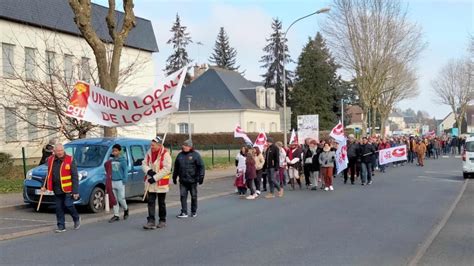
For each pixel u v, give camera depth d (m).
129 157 15.00
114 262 7.96
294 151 19.92
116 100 14.39
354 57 46.81
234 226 11.20
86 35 17.83
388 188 19.80
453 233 10.29
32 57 27.48
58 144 10.75
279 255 8.34
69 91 19.77
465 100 83.81
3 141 27.48
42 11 31.59
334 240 9.54
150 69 41.09
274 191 19.00
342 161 21.41
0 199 15.23
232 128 59.34
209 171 28.84
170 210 14.09
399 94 61.25
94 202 13.41
